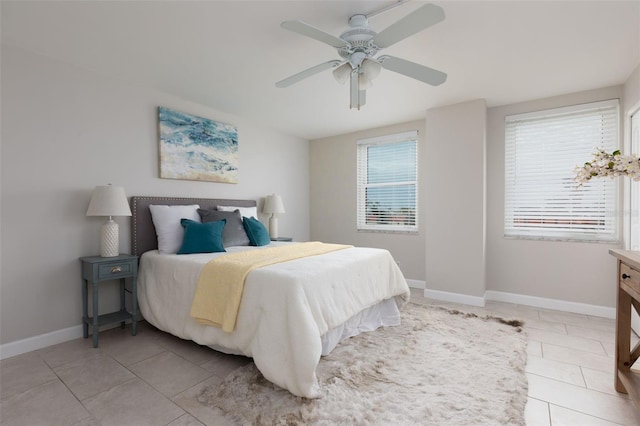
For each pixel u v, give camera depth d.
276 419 1.60
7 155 2.33
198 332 2.31
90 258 2.62
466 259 3.63
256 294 2.00
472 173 3.58
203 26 2.10
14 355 2.34
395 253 4.54
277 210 4.29
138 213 3.05
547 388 1.91
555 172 3.44
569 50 2.41
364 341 2.52
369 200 4.81
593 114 3.24
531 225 3.58
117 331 2.83
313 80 2.97
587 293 3.27
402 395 1.79
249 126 4.29
